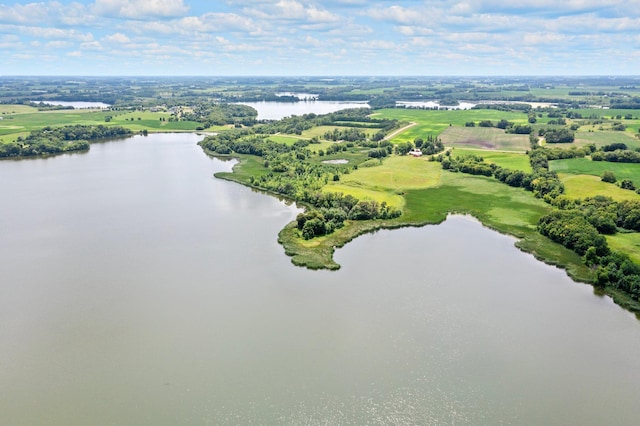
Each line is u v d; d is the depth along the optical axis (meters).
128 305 96.62
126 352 81.88
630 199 151.50
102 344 84.12
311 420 67.38
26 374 76.69
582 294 102.75
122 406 69.88
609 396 72.31
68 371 77.25
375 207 152.62
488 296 101.06
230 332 87.25
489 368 78.31
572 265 115.75
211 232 138.12
